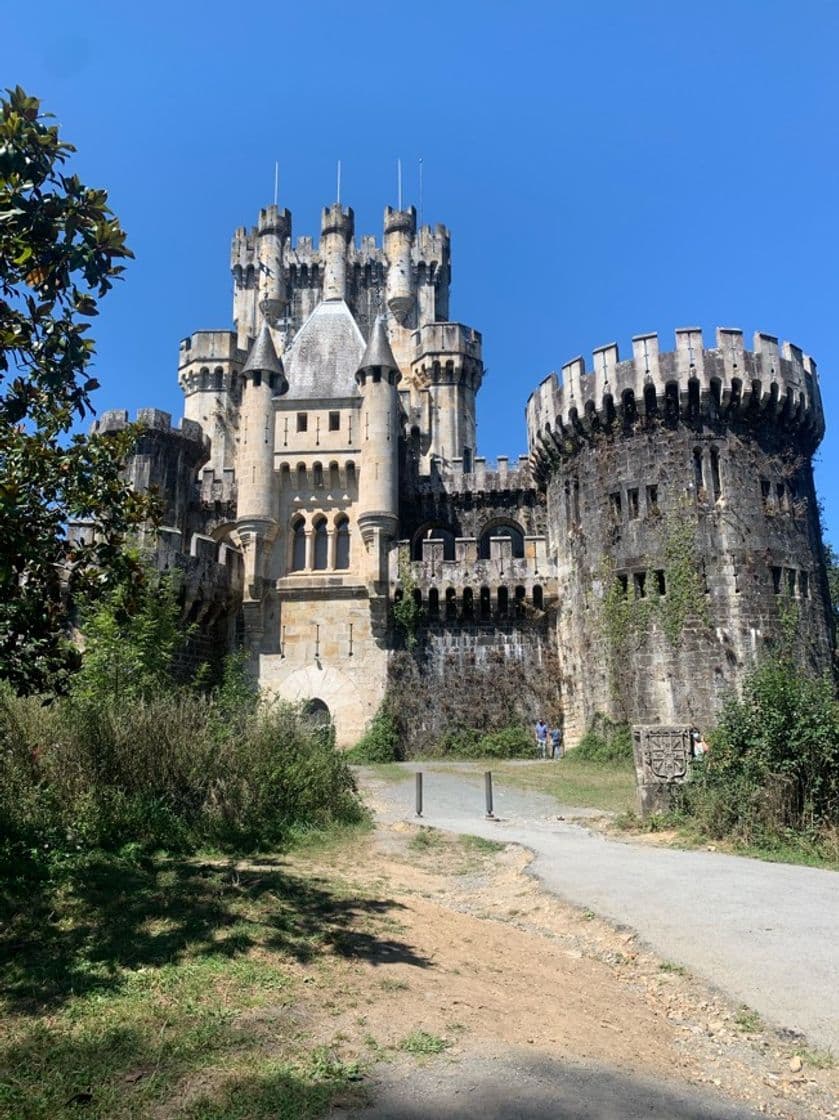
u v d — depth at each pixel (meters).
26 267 10.35
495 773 31.19
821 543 39.28
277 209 70.62
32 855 11.80
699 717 33.41
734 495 35.69
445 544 48.62
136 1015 7.00
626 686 35.28
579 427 39.34
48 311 10.83
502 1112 5.69
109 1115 5.42
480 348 61.69
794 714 16.91
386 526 40.94
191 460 48.22
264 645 40.38
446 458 56.56
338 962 8.69
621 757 33.94
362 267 70.06
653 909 11.35
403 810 22.28
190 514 47.78
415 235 70.88
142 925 9.54
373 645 40.22
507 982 8.66
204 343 60.62
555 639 40.19
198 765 15.86
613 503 37.50
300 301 69.81
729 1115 5.98
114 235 10.30
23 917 9.61
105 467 11.51
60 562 12.09
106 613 20.84
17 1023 6.82
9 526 9.41
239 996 7.55
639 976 9.25
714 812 16.84
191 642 38.38
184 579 37.44
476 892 13.52
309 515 42.09
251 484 41.53
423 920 10.97
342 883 12.80
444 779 29.34
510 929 11.23
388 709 39.19
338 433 42.69
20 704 15.43
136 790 14.89
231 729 18.03
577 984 8.91
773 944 9.66
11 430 10.60
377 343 43.00
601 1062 6.72
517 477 47.88
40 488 10.80
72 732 15.03
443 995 7.95
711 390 36.44
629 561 36.34
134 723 15.84
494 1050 6.75
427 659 40.16
